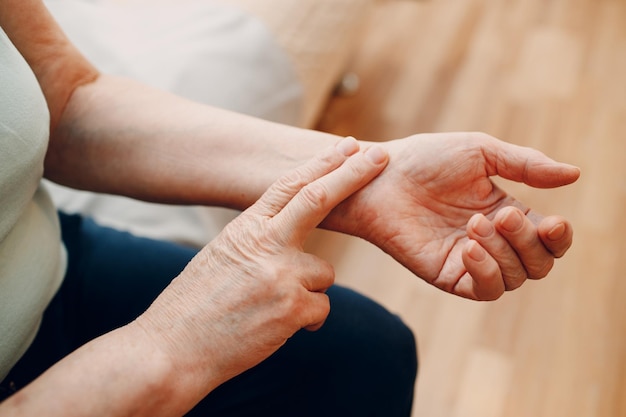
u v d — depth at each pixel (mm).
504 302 1206
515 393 1090
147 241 807
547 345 1146
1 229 650
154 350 632
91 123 748
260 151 729
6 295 664
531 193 1377
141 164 744
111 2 1125
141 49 1006
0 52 635
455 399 1090
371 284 1248
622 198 1370
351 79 1634
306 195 665
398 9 1860
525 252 655
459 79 1648
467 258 644
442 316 1196
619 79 1636
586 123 1528
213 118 746
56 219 742
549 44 1739
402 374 779
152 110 750
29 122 645
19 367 728
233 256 660
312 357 761
